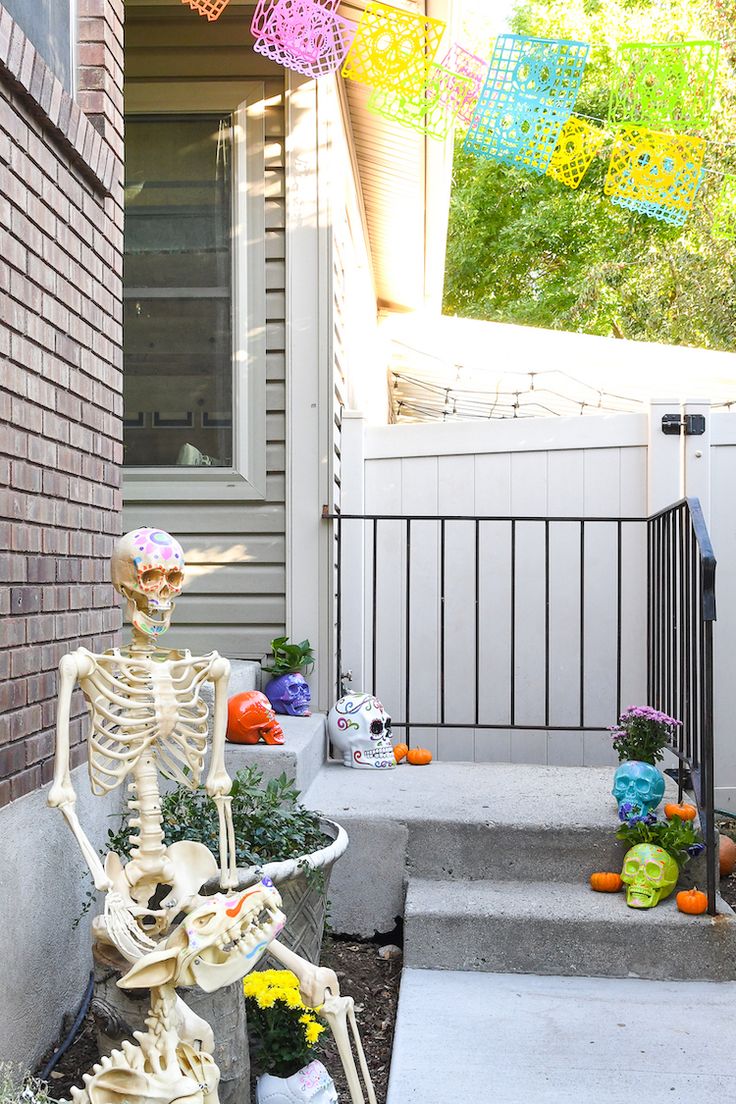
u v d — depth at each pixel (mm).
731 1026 3256
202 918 2043
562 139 4230
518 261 21297
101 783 2293
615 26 13836
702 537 3857
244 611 5398
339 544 5543
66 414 3146
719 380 9188
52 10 3223
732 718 5715
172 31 5457
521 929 3670
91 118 3498
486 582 6125
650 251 17141
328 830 3506
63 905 3074
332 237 5434
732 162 11906
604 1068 2965
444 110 4434
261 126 5473
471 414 13133
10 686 2688
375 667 5992
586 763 6043
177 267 5539
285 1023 2740
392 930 4059
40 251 2891
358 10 4980
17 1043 2707
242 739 4273
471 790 4582
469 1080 2881
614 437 6012
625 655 5973
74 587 3244
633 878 3785
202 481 5434
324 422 5398
